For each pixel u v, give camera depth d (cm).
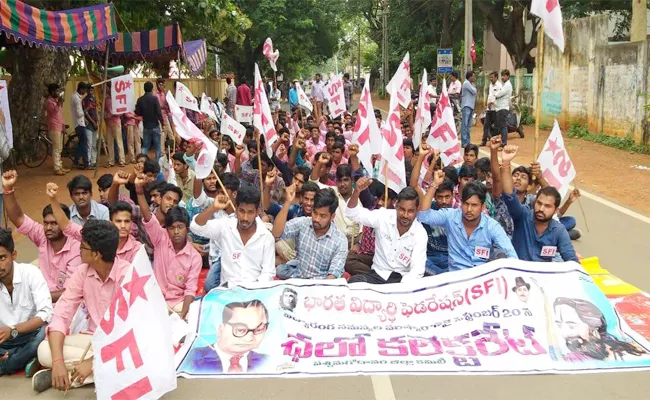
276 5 3684
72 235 554
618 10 2761
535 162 720
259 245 577
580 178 1335
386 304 526
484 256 591
